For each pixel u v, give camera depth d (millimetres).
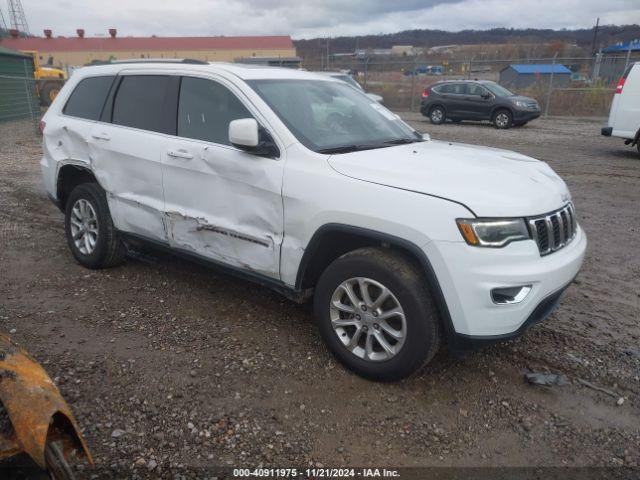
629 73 12250
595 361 3793
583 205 8031
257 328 4152
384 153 3791
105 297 4648
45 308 4418
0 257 5559
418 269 3281
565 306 4652
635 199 8430
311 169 3576
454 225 3062
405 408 3252
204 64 4449
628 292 4977
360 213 3314
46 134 5457
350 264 3416
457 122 21078
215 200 4055
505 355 3842
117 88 4895
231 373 3549
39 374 2074
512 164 3887
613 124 12625
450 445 2963
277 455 2850
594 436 3061
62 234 6387
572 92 23969
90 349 3803
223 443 2920
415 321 3209
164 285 4918
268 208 3754
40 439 1821
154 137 4438
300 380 3494
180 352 3787
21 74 20141
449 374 3605
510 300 3129
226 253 4086
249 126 3619
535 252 3189
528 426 3127
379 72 28938
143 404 3211
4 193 8469
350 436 3006
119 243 5090
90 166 4969
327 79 4832
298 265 3668
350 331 3621
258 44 63281
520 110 18297
